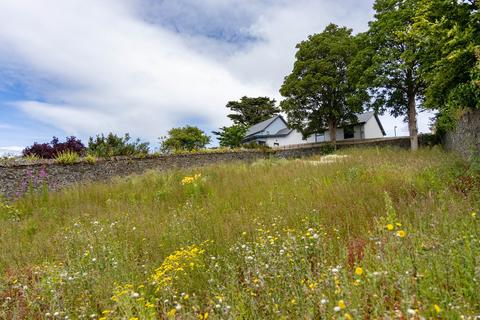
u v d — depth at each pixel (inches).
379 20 900.0
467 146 393.1
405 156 524.1
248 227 182.1
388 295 89.7
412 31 328.2
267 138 1566.2
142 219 233.5
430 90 362.3
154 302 113.5
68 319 109.3
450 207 159.0
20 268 165.0
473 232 118.0
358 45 1046.4
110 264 148.6
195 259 137.9
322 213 192.9
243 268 126.6
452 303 80.0
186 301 113.9
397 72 855.7
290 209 205.9
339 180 303.0
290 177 373.7
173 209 272.7
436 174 272.7
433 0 297.7
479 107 321.4
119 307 106.5
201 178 402.6
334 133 1190.3
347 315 69.5
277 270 114.0
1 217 303.6
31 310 118.1
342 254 122.6
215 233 179.2
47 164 478.0
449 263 97.7
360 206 195.0
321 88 1087.0
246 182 366.3
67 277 132.5
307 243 134.5
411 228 131.0
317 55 1133.7
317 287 98.7
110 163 565.6
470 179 239.0
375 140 1202.6
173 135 1302.9
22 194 428.1
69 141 606.2
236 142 1357.0
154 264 148.6
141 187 401.1
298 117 1200.2
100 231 200.8
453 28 274.2
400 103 966.4
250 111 2103.8
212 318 92.5
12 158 475.8
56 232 227.0
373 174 312.2
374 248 127.1
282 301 99.0
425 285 86.6
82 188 425.4
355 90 1058.1
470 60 292.4
